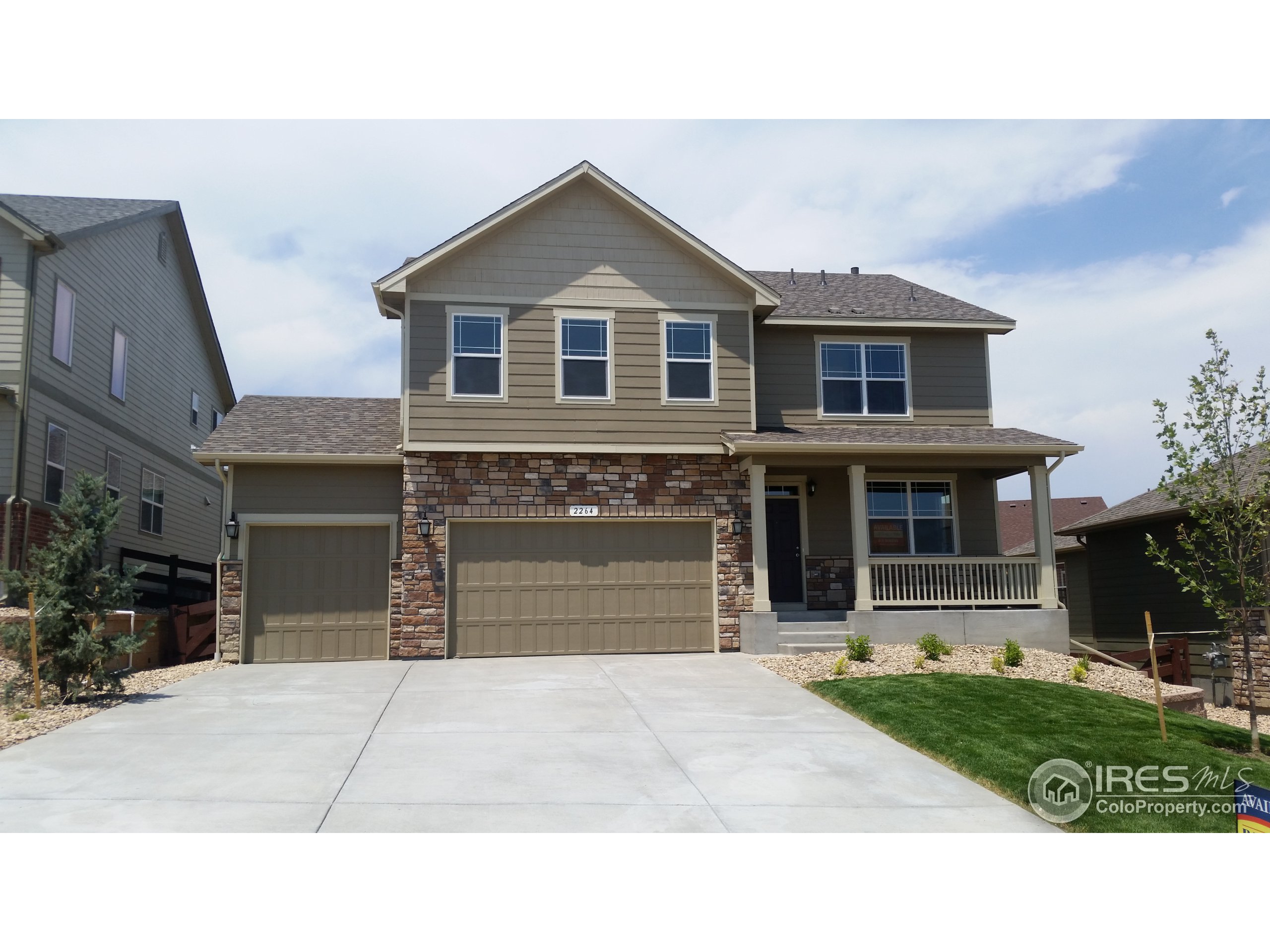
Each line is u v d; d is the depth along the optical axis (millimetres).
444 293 16312
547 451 16266
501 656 15992
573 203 16891
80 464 18656
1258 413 10422
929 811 7812
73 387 18328
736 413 16969
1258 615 16281
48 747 9445
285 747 9516
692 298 17062
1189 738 10297
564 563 16375
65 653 11719
